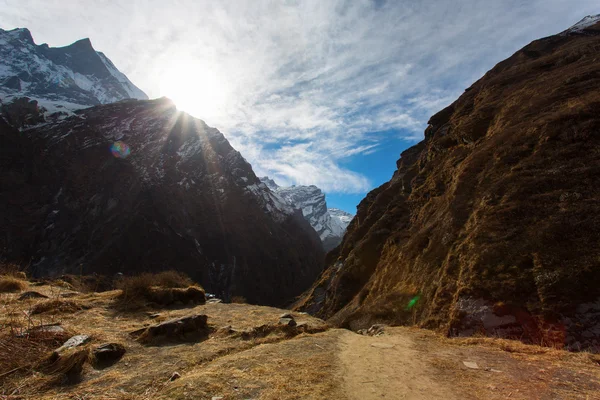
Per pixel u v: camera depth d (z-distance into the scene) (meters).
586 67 20.50
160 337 6.28
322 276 58.69
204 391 3.84
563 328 7.11
